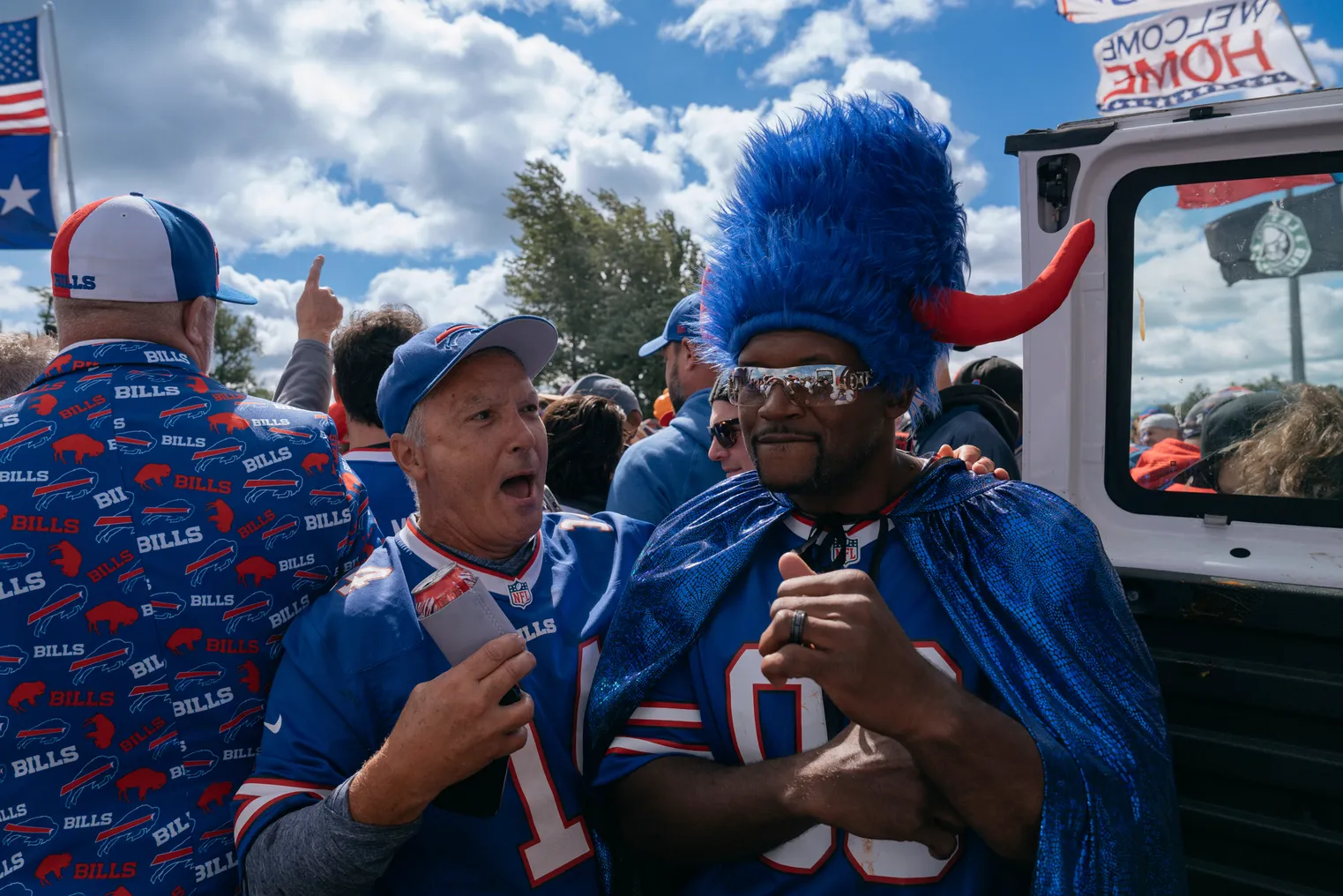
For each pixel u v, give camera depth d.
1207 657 1.93
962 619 1.28
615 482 2.60
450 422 1.52
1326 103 1.98
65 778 1.41
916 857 1.26
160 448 1.51
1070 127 2.21
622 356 37.06
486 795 1.29
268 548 1.55
